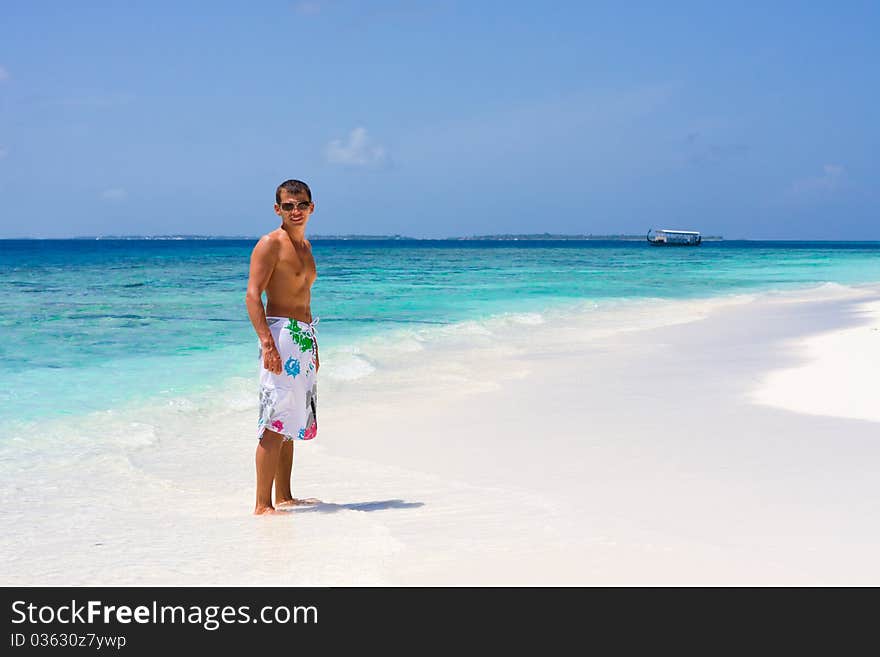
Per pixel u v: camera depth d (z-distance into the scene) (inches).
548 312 715.4
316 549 162.9
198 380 368.2
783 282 1272.1
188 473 228.5
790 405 298.2
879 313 690.2
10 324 579.8
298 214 198.5
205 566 155.1
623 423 275.7
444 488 206.8
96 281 1132.5
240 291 935.7
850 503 184.9
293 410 193.8
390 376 380.5
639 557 153.9
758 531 166.9
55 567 155.1
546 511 183.3
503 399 323.9
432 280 1270.9
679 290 1055.6
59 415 294.7
